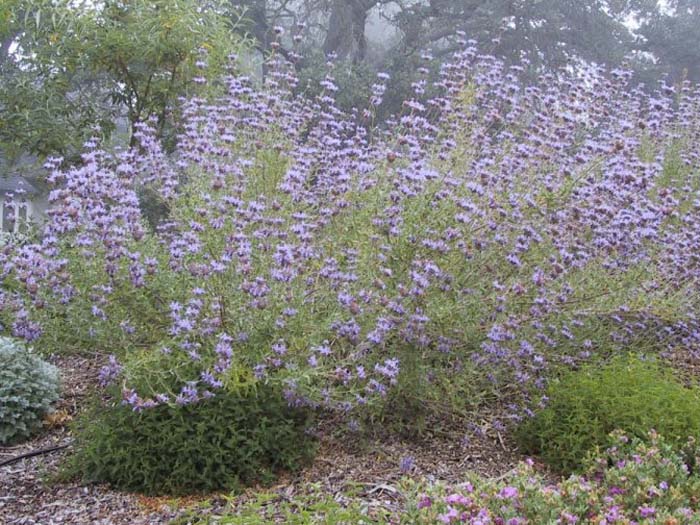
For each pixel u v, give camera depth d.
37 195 7.38
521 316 4.61
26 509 3.89
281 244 4.16
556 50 14.82
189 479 3.94
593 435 4.21
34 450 4.72
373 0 15.80
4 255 4.24
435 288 4.33
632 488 3.13
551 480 4.17
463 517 2.79
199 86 7.13
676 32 16.44
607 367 4.86
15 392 4.96
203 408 4.03
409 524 2.98
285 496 3.89
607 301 5.08
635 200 5.21
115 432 4.07
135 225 4.14
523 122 5.86
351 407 4.07
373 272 4.28
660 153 6.48
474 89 5.77
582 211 4.76
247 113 5.51
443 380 4.55
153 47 7.00
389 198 4.48
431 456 4.40
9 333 5.02
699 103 7.02
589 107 5.76
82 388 5.55
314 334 4.04
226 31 7.73
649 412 4.30
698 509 3.13
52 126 7.25
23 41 7.51
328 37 15.95
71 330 4.19
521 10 14.46
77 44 7.18
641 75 15.30
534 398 4.59
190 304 3.88
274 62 6.00
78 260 4.13
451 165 4.90
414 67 14.28
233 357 3.91
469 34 14.85
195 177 4.87
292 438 4.17
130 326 4.08
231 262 4.03
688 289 5.44
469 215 4.43
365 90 12.95
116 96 7.61
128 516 3.77
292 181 4.72
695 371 5.74
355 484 3.86
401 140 4.99
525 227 4.53
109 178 4.51
